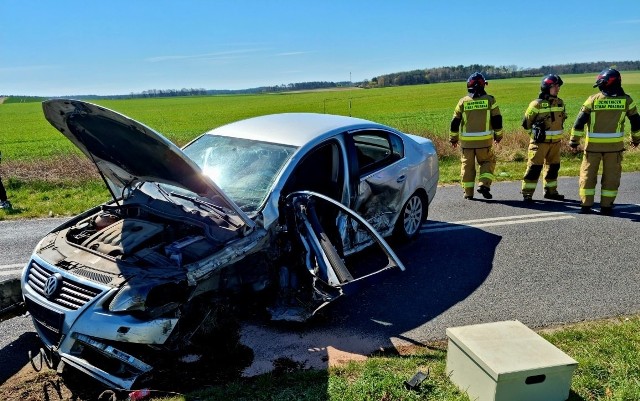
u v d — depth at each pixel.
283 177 4.85
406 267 6.11
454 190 10.07
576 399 3.56
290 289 4.62
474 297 5.34
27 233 7.58
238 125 6.00
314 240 4.51
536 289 5.54
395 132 6.54
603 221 7.91
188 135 29.64
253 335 4.55
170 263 3.90
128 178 4.99
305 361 4.17
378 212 6.01
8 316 4.23
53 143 28.80
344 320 4.86
